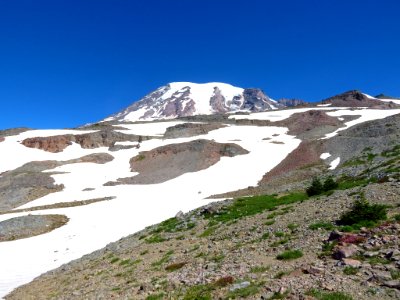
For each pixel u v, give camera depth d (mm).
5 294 29828
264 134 127500
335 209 25953
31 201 75312
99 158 104500
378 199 25844
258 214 32312
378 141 81688
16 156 107812
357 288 12961
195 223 35656
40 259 40719
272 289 14266
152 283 19531
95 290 22219
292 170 81562
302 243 20094
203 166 93062
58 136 120438
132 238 38625
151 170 94562
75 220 56812
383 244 16828
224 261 20469
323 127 124000
